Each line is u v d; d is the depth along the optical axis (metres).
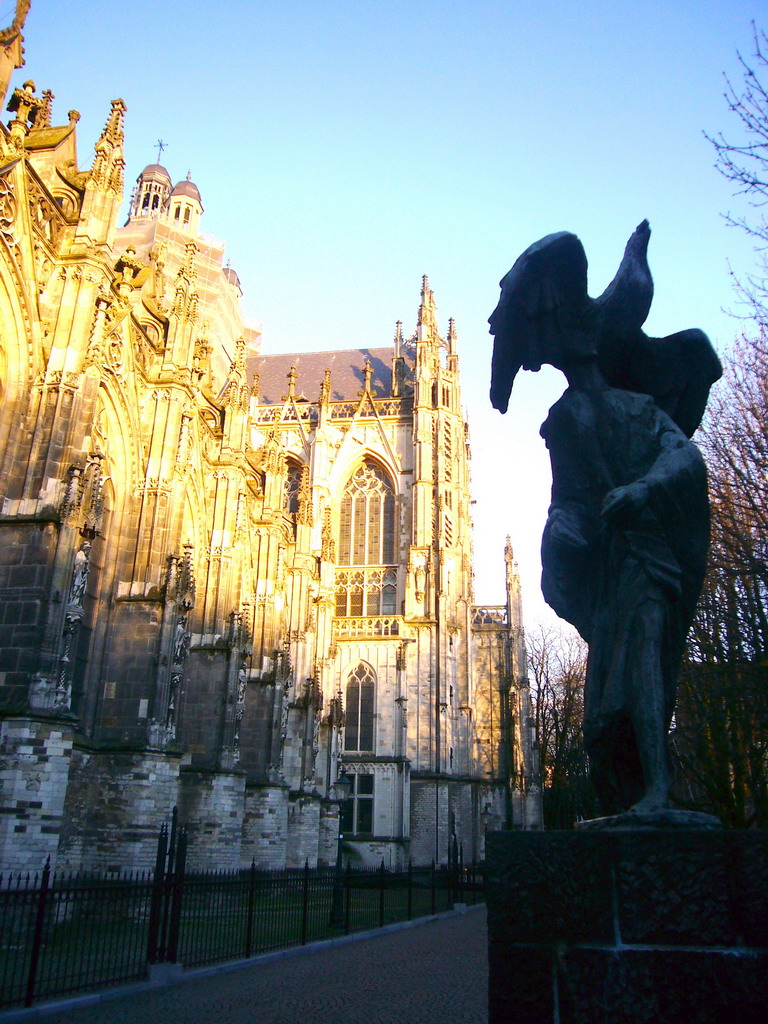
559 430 7.78
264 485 60.50
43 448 30.08
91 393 31.95
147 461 40.16
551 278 7.59
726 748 29.88
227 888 25.33
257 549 59.09
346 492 91.75
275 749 55.38
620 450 7.35
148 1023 14.64
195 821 43.84
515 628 98.81
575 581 7.44
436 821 76.44
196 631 48.22
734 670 23.91
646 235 7.86
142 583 38.28
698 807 31.25
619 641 6.75
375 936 31.73
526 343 7.84
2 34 30.86
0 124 30.25
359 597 87.25
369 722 79.81
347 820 76.38
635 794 6.71
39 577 28.48
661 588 6.71
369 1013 16.05
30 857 25.95
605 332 7.59
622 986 5.17
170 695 37.50
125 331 38.31
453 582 86.06
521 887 5.52
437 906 47.75
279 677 57.41
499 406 8.17
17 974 19.19
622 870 5.38
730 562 23.09
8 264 30.28
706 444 26.56
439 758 78.12
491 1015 5.36
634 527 6.81
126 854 33.84
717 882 5.23
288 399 96.25
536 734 91.50
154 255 47.12
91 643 36.81
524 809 88.50
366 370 95.69
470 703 84.62
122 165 35.22
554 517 7.56
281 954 24.36
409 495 89.50
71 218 33.31
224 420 52.44
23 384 30.80
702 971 5.10
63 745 27.64
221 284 94.12
